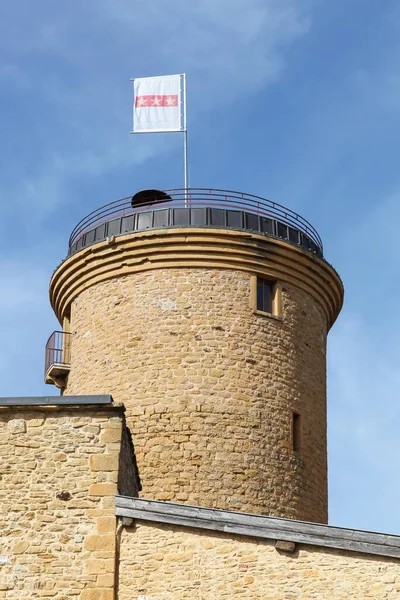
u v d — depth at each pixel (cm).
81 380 3047
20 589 2067
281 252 3055
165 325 2947
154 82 3444
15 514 2122
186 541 2064
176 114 3400
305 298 3134
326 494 3070
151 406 2880
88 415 2195
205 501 2784
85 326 3089
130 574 2058
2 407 2195
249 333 2962
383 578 1967
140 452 2850
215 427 2852
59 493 2134
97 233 3127
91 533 2097
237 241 3002
